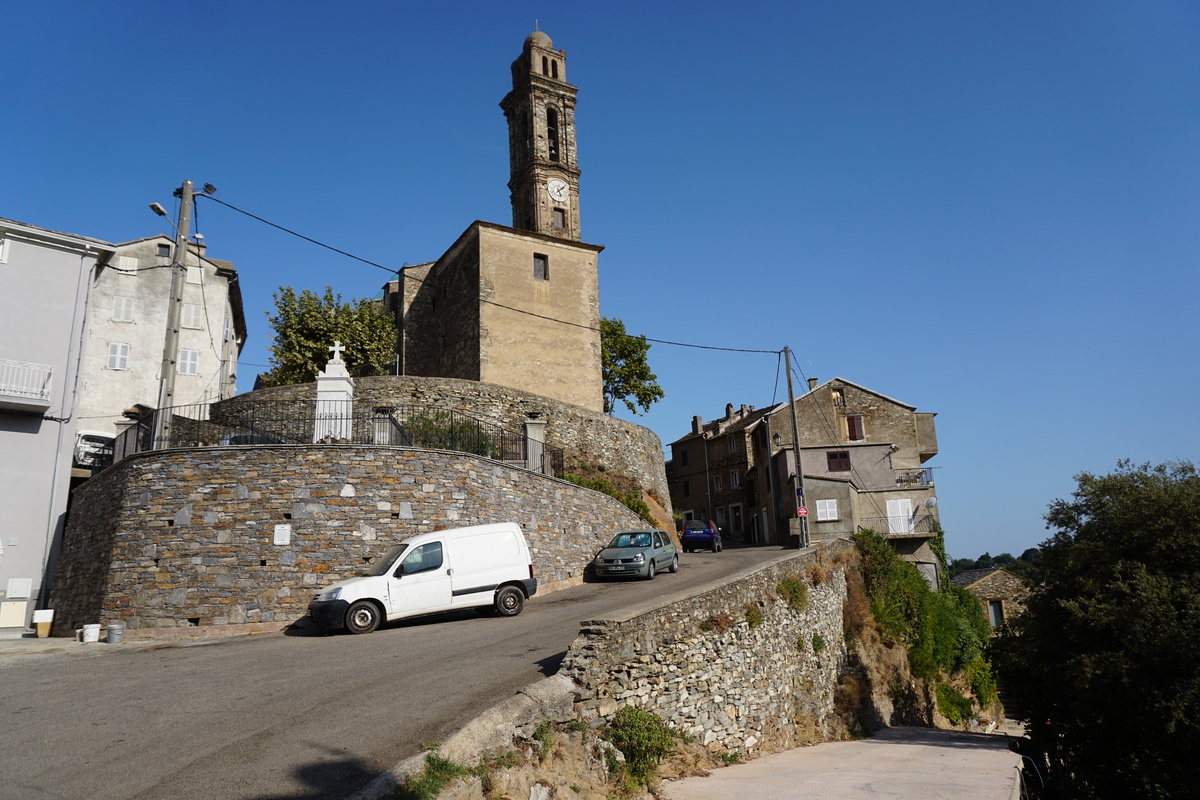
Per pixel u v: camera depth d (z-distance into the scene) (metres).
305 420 18.30
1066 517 20.06
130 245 34.62
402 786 5.36
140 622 13.66
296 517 14.50
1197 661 15.47
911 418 43.19
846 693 17.30
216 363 35.34
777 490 40.78
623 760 8.40
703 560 26.06
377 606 13.08
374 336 31.38
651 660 9.87
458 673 9.11
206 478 14.46
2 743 6.72
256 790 5.41
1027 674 19.77
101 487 15.98
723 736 11.16
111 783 5.62
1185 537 16.94
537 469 21.41
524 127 42.03
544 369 32.47
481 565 14.21
